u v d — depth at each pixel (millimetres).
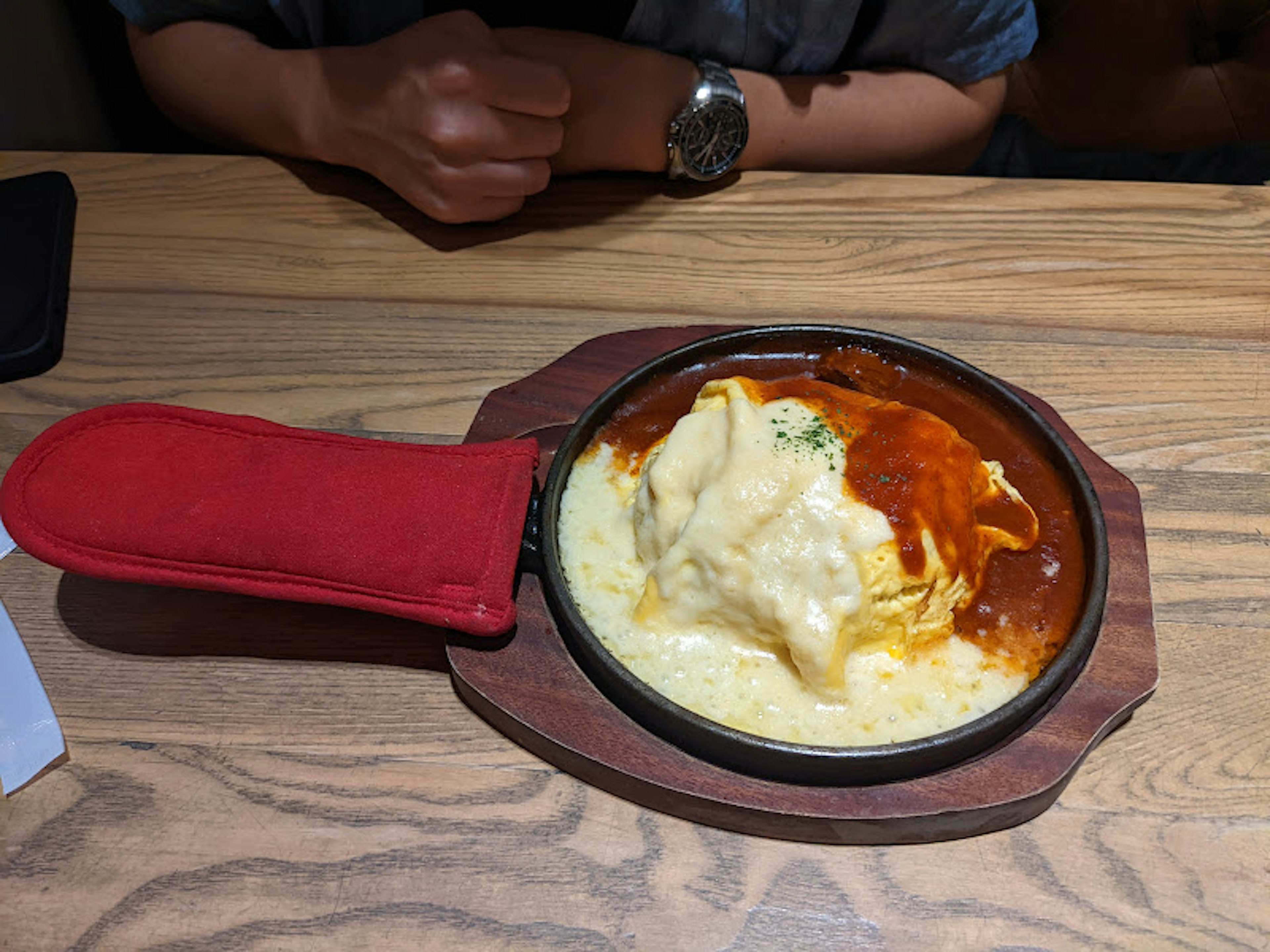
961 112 501
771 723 267
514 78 417
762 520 272
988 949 253
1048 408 366
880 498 274
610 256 437
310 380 392
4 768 285
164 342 406
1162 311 409
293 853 271
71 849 272
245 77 473
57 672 308
